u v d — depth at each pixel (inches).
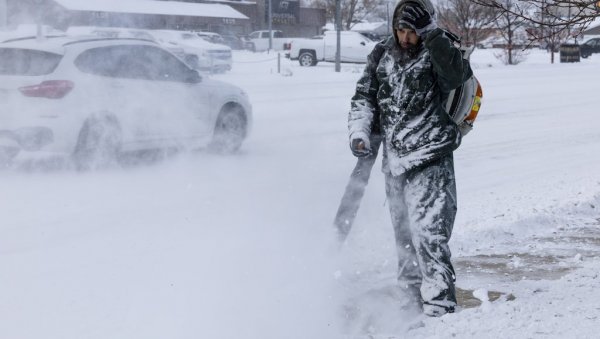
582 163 417.7
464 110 176.1
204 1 2605.8
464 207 298.0
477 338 155.6
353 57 1483.8
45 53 374.0
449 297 172.6
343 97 784.9
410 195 175.5
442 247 172.2
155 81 403.5
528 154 452.4
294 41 1512.1
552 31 232.2
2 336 163.6
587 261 226.1
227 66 1209.4
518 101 796.0
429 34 167.0
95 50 384.8
